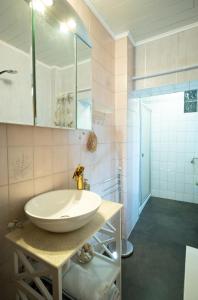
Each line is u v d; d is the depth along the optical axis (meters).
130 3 1.39
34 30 0.87
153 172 3.31
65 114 1.11
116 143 1.91
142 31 1.77
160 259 1.61
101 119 1.62
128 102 1.87
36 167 0.96
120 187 1.93
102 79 1.61
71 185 1.24
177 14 1.53
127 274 1.44
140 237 1.97
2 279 0.80
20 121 0.81
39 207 0.88
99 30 1.55
